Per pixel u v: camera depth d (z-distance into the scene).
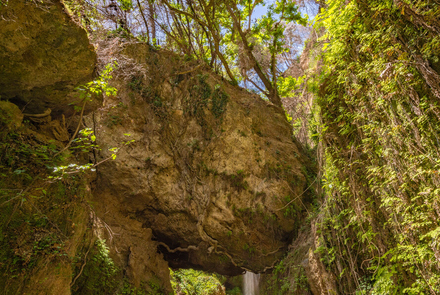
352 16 4.83
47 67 4.17
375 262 5.20
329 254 6.57
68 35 4.05
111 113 7.75
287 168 9.12
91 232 6.16
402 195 4.15
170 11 9.06
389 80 4.17
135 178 7.90
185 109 8.55
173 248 8.94
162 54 8.73
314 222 7.64
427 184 3.78
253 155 8.91
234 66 11.98
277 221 8.86
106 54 6.16
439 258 3.63
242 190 8.74
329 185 6.17
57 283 3.95
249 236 8.81
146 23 8.59
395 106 4.21
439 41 3.52
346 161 5.56
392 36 4.11
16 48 3.76
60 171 4.34
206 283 12.50
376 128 4.57
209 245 8.76
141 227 8.40
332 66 5.66
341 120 5.70
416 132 3.87
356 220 5.50
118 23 8.21
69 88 4.73
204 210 8.34
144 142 8.06
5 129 4.01
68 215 4.47
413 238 4.09
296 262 7.97
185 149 8.43
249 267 9.16
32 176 4.08
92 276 6.41
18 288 3.46
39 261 3.74
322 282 6.56
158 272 8.45
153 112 8.29
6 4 3.41
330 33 5.38
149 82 8.32
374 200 5.01
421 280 4.02
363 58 4.79
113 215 7.87
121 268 7.49
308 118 9.88
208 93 8.76
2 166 3.75
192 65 8.96
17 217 3.74
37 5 3.65
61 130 5.53
